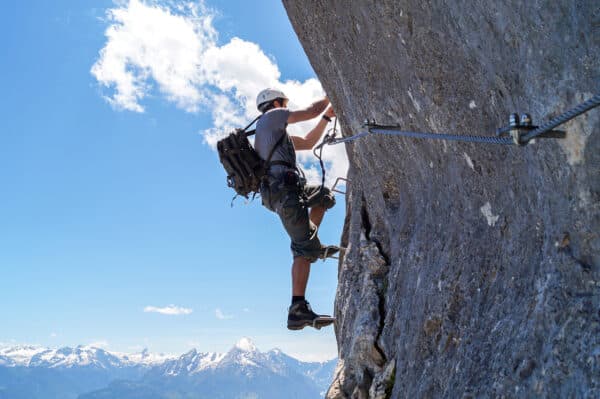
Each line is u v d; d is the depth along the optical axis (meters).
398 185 7.20
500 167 4.16
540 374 3.17
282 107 7.32
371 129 6.04
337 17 6.31
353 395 6.89
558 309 3.21
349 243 8.67
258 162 6.89
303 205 6.91
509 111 3.71
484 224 4.63
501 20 3.38
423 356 5.16
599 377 2.75
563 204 3.30
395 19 4.94
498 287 4.12
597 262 3.03
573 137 3.02
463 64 4.17
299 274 7.32
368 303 7.21
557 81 3.04
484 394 3.65
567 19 2.79
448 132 4.88
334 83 7.46
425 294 5.43
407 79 5.26
